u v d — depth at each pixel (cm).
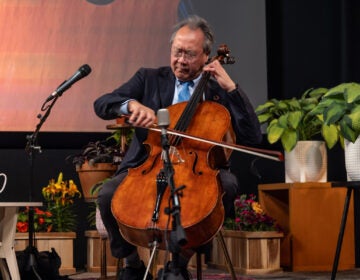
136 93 615
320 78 1026
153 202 509
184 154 543
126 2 1001
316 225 896
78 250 989
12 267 677
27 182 980
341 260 906
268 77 1022
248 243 865
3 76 976
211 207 495
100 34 995
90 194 885
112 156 888
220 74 575
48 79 984
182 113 566
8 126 973
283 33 1026
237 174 1020
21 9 985
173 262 439
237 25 1012
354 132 671
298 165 896
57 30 990
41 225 922
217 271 910
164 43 1006
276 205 945
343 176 1012
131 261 595
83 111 987
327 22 1029
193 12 1008
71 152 989
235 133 590
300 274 860
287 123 869
